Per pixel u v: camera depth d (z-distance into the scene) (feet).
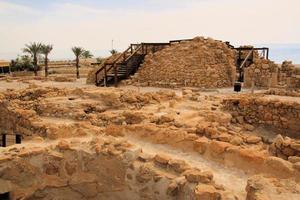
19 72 135.44
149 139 22.36
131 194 18.15
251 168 16.63
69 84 73.20
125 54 76.28
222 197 13.16
